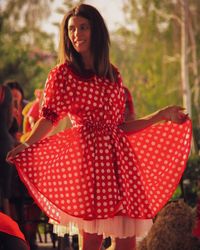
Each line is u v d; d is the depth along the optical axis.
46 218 11.12
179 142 7.84
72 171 7.44
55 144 7.50
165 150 7.84
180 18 38.06
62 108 7.50
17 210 10.24
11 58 38.97
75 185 7.43
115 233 7.42
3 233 6.77
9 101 9.58
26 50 40.59
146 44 38.72
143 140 7.83
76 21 7.54
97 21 7.57
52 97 7.48
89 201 7.38
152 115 7.75
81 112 7.51
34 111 10.80
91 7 7.60
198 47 39.97
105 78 7.59
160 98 38.56
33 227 10.54
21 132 12.58
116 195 7.41
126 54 41.03
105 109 7.53
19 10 40.59
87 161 7.43
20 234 6.85
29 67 39.19
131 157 7.58
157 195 7.78
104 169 7.43
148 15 38.12
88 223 7.40
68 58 7.57
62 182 7.45
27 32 41.03
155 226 8.34
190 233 8.24
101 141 7.48
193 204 12.23
